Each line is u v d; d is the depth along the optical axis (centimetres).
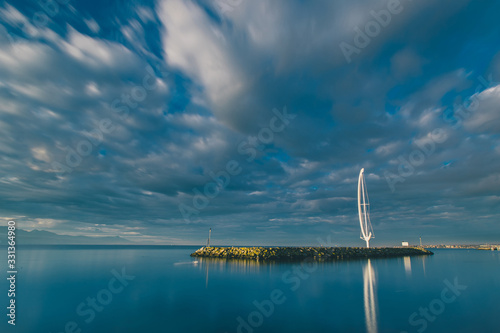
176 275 2956
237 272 3180
